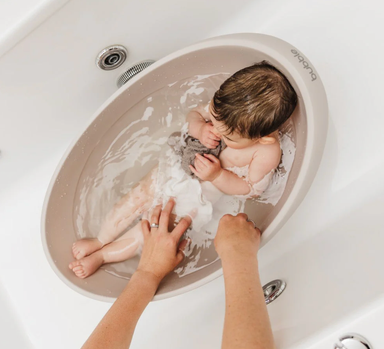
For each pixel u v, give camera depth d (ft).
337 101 3.02
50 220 2.92
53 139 3.56
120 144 3.19
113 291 2.84
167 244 2.75
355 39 3.13
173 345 2.74
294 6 3.50
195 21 3.41
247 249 2.27
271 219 2.63
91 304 3.20
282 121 2.71
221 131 2.85
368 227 2.50
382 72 2.92
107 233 3.04
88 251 2.96
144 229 2.94
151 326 2.99
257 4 3.54
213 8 3.38
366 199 2.69
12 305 3.31
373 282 2.03
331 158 2.92
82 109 3.49
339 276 2.30
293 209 2.52
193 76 3.08
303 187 2.47
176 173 3.15
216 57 2.91
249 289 1.98
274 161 2.91
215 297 2.93
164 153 3.24
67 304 3.24
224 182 3.01
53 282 3.34
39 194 3.68
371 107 2.89
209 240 3.00
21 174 3.64
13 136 3.34
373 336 1.77
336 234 2.67
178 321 2.93
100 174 3.17
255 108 2.63
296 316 2.23
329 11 3.33
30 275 3.41
